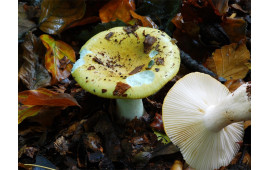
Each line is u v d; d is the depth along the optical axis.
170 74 0.27
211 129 0.27
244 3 0.40
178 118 0.27
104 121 0.30
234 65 0.34
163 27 0.37
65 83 0.33
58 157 0.29
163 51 0.28
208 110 0.27
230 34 0.36
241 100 0.25
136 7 0.38
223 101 0.26
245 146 0.30
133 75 0.27
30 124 0.31
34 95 0.29
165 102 0.27
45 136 0.30
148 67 0.27
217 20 0.35
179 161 0.29
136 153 0.29
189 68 0.34
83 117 0.32
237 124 0.29
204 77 0.28
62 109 0.31
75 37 0.36
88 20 0.37
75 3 0.35
